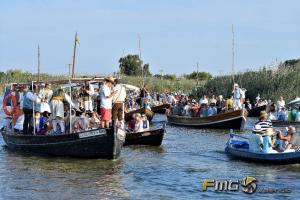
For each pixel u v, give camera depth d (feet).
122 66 294.87
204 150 84.07
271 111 134.31
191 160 73.82
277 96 169.78
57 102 76.02
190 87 248.32
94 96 90.99
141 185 57.41
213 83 197.26
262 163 70.90
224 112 120.88
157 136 87.86
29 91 77.71
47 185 56.90
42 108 77.66
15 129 82.84
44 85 81.82
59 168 66.39
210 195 53.16
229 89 186.80
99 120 77.46
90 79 78.18
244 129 123.13
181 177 61.77
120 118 76.69
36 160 72.18
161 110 175.73
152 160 73.41
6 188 55.36
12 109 82.43
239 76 191.83
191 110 136.15
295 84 174.81
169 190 55.26
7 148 84.43
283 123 127.65
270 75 185.06
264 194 53.62
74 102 86.79
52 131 77.25
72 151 72.90
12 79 216.95
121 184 57.77
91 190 54.80
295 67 194.49
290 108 140.67
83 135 71.10
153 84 243.40
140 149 84.48
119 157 75.36
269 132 71.51
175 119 132.87
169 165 69.41
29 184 57.31
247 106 165.68
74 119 76.54
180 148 86.28
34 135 76.38
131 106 148.15
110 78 72.49
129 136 88.02
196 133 111.96
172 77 298.76
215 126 123.13
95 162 70.79
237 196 52.85
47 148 75.20
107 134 69.92
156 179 60.54
